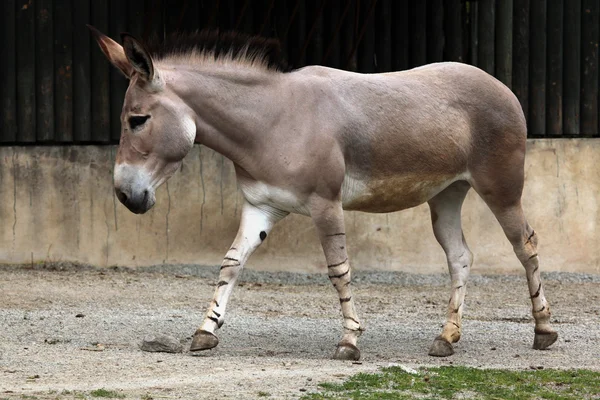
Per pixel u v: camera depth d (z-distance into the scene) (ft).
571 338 35.47
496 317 41.09
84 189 52.01
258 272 51.75
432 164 31.12
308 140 29.22
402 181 30.94
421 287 50.01
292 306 42.83
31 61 52.26
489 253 52.80
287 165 29.12
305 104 29.58
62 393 23.80
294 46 53.62
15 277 47.67
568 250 53.57
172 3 52.54
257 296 45.39
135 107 28.60
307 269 52.21
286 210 30.14
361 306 43.47
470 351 32.55
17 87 52.34
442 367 28.35
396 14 53.98
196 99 29.12
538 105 54.49
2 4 52.11
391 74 31.81
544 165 53.47
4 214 51.52
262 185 29.71
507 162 32.42
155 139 28.63
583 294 47.62
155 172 28.89
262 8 52.90
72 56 52.44
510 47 54.39
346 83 30.42
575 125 54.70
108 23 52.65
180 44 29.63
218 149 29.66
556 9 54.60
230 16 52.85
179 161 29.37
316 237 52.24
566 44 54.70
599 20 54.75
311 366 28.17
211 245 52.37
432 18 54.13
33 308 39.37
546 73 54.70
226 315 39.45
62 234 51.90
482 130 32.19
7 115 52.21
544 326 33.17
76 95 52.39
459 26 54.19
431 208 33.96
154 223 52.13
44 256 51.75
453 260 33.37
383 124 30.27
